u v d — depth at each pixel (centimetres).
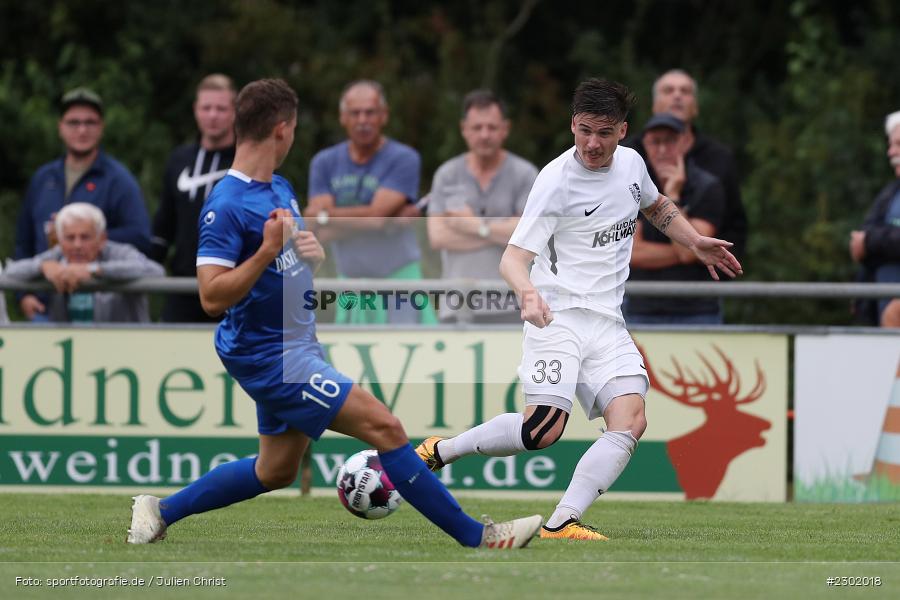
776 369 2756
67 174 3138
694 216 2927
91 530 2130
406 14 6438
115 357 2756
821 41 5688
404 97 5684
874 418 2759
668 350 2753
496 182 2961
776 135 5444
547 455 2736
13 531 2116
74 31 5747
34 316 3112
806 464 2761
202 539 2016
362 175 3038
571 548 1903
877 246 2986
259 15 5781
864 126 5300
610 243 2053
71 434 2755
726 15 6366
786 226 5172
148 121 5697
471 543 1866
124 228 3091
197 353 2755
